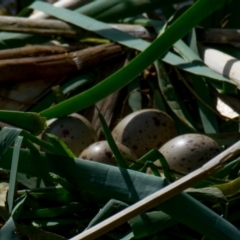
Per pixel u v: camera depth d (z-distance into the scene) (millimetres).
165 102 2764
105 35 2857
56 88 2703
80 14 2930
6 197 2133
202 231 1948
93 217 2121
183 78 2729
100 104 2787
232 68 2588
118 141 2512
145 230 1976
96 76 2895
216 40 2850
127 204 1988
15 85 2801
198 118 2748
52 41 3029
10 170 2094
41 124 2197
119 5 3043
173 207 1949
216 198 2027
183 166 2326
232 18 3078
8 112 2170
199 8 2354
